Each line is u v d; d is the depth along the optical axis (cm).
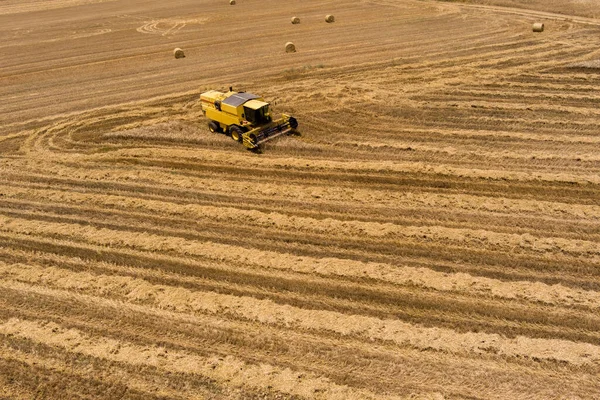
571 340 976
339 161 1753
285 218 1416
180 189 1617
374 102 2228
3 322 1070
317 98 2322
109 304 1116
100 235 1371
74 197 1580
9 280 1203
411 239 1307
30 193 1617
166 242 1324
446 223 1375
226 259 1254
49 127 2192
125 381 921
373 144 1848
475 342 975
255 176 1681
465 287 1120
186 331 1034
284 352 977
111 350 988
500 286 1118
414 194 1513
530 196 1484
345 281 1163
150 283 1180
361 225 1365
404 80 2508
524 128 1920
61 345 1003
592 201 1442
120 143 2000
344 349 977
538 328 1007
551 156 1688
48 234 1388
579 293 1090
